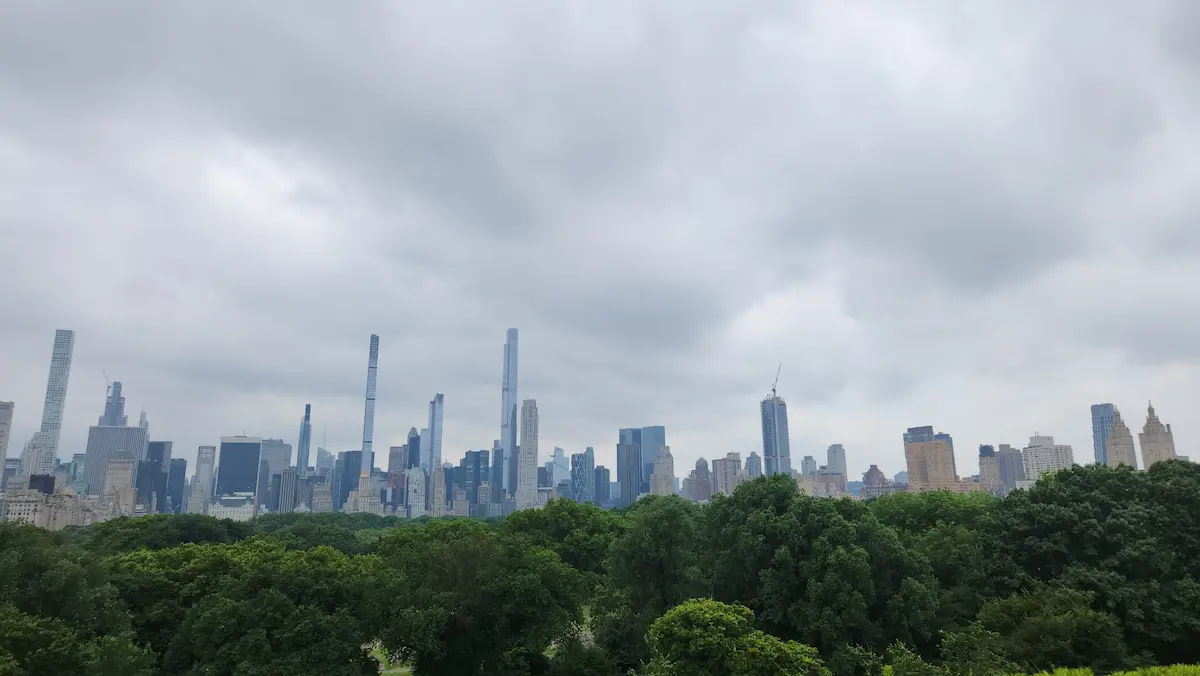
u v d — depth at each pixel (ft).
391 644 180.86
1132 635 160.04
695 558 197.67
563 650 198.49
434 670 189.47
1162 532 181.47
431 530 308.19
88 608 149.59
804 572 172.76
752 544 181.06
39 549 153.28
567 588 197.26
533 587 188.55
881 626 170.30
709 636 134.00
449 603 184.03
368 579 182.91
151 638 178.50
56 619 135.95
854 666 152.15
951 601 184.24
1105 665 142.51
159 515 389.39
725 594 189.67
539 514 309.63
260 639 153.99
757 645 132.05
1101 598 164.14
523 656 196.34
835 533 174.40
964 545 198.80
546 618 187.93
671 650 136.15
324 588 170.71
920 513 262.88
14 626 123.75
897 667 113.91
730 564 188.96
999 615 157.89
